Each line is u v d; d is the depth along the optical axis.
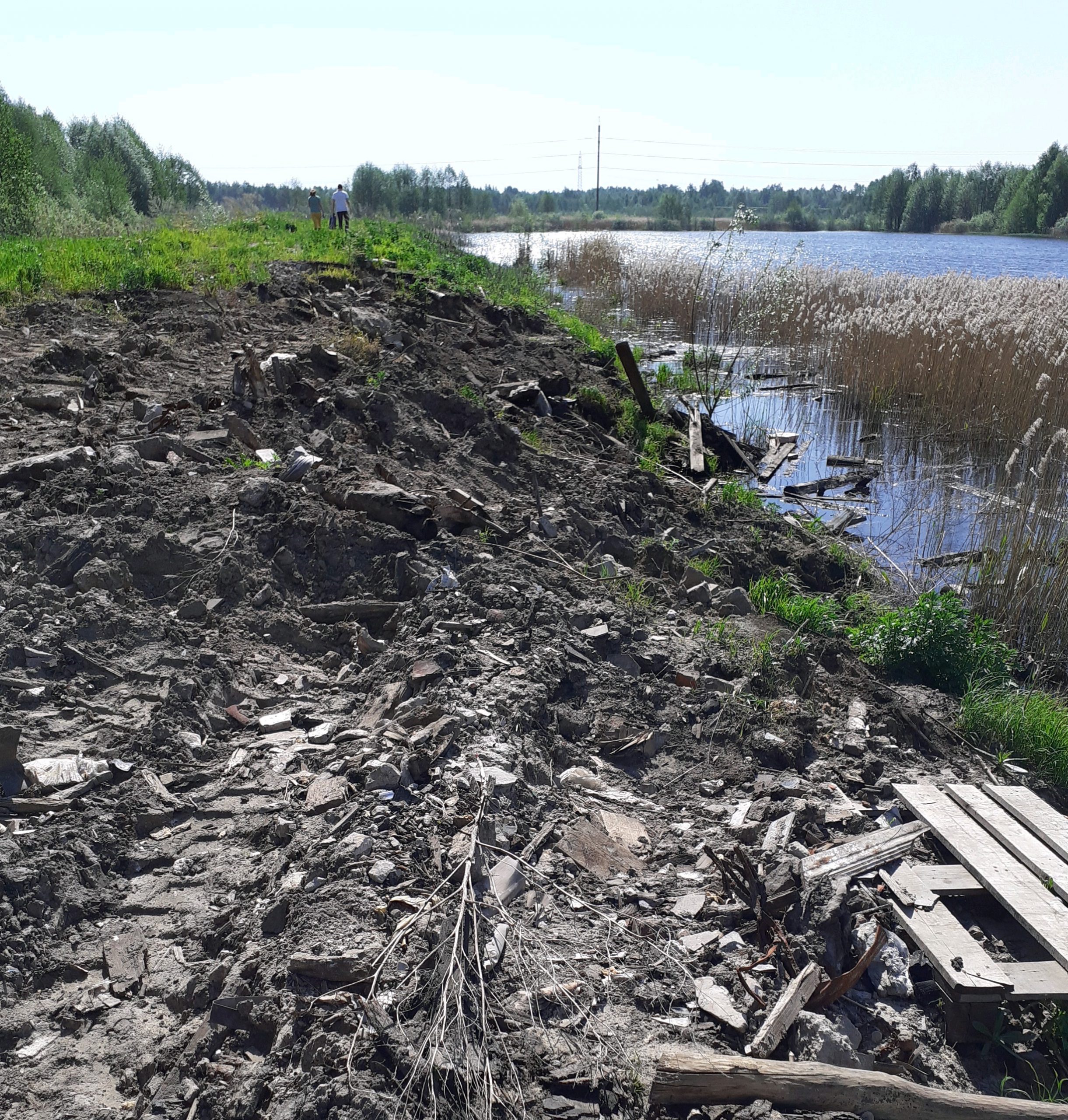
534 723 6.32
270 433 10.59
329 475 9.45
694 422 15.66
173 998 4.07
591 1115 3.52
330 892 4.45
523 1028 3.86
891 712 7.67
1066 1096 4.30
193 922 4.47
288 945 4.15
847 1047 4.02
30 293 16.25
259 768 5.66
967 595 10.98
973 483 15.27
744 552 11.12
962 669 8.91
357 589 8.12
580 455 13.40
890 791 6.48
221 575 7.66
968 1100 3.71
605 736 6.59
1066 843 5.17
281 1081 3.56
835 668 8.51
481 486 11.01
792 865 5.04
